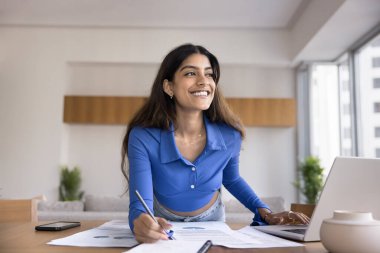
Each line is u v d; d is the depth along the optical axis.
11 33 5.56
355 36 4.40
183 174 1.33
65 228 1.14
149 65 5.71
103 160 5.76
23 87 5.47
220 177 1.43
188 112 1.43
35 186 5.30
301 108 5.73
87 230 1.09
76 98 5.48
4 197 5.28
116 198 2.74
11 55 5.52
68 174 5.27
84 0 4.66
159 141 1.33
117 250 0.79
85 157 5.76
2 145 5.38
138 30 5.53
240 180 1.54
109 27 5.52
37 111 5.43
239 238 0.94
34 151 5.37
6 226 1.22
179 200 1.38
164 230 0.90
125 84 5.87
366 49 4.53
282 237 1.00
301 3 4.66
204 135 1.47
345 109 5.28
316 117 5.39
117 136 5.80
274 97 5.85
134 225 0.89
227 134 1.49
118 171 5.74
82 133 5.80
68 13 5.05
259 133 5.83
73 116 5.45
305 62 5.35
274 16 5.05
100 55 5.50
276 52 5.47
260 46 5.47
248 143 5.80
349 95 4.73
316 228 0.91
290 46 5.47
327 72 5.44
